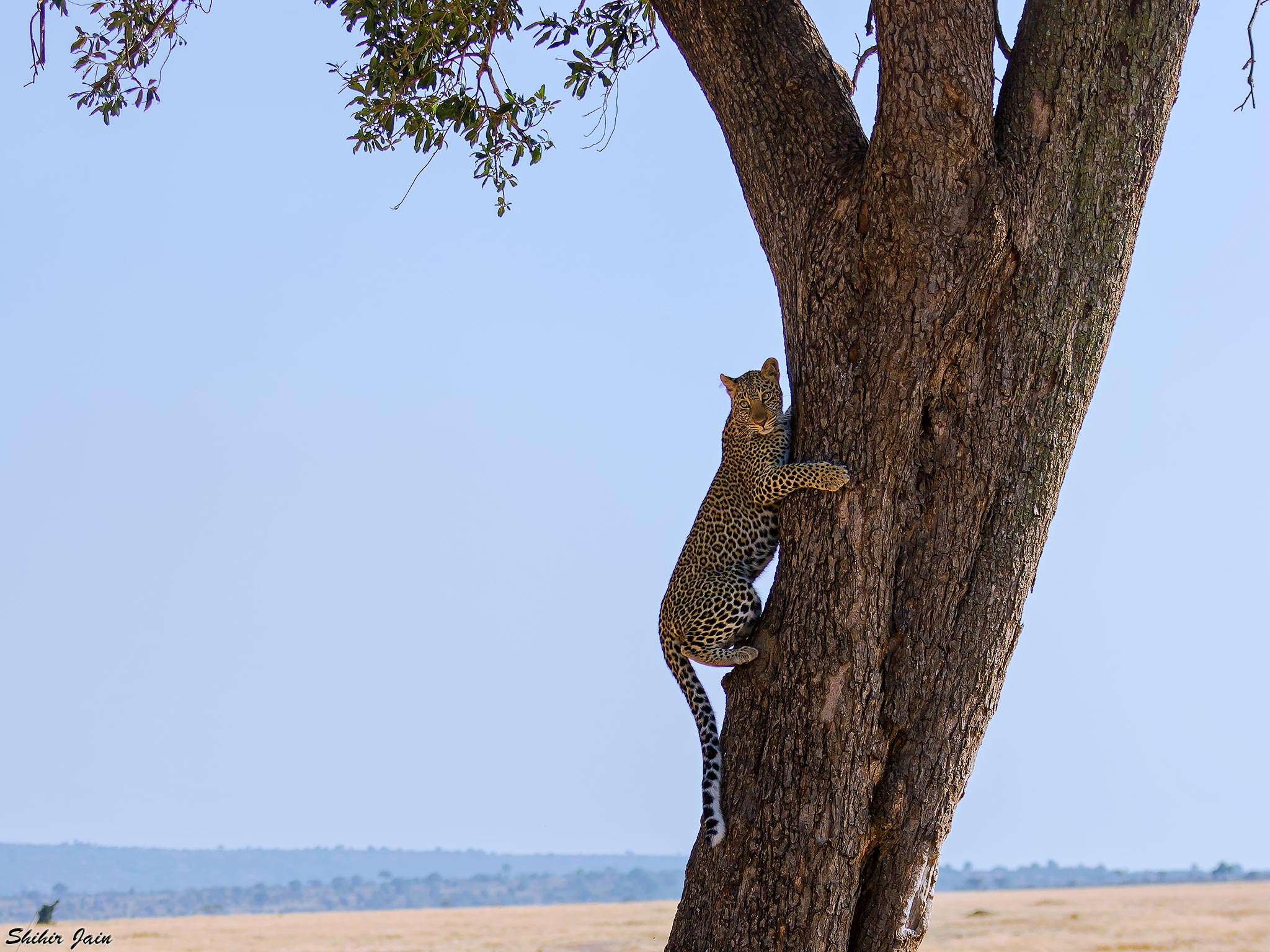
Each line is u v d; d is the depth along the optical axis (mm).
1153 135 11305
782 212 11953
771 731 11008
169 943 61531
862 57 14477
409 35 17406
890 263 10891
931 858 10812
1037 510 11047
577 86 18719
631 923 79625
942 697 10742
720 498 14445
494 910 115562
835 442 11203
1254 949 48969
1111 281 11250
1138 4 11086
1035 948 50250
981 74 10477
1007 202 10758
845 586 10883
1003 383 10891
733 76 12414
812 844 10594
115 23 18688
